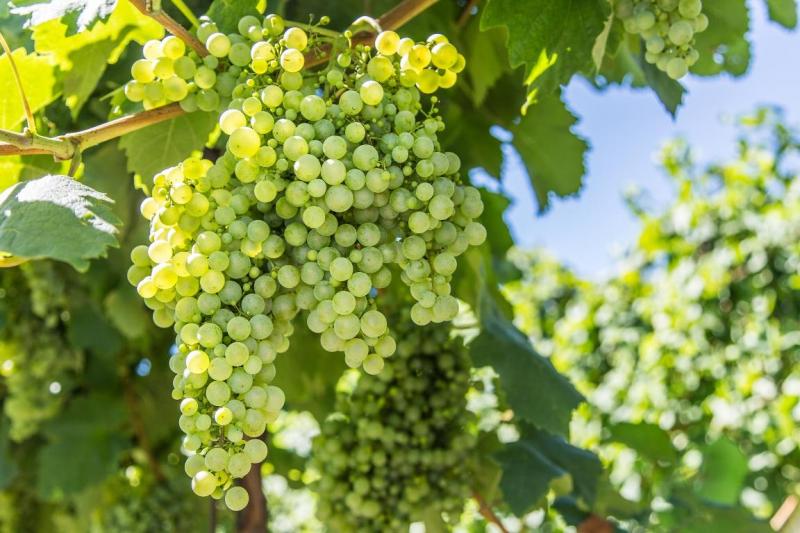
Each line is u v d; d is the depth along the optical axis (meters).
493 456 1.23
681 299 2.75
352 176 0.74
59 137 0.81
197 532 1.75
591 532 1.41
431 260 0.77
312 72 0.89
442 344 1.14
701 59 1.22
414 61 0.78
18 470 1.87
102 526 1.73
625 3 0.89
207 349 0.73
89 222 0.72
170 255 0.75
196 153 0.99
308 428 2.17
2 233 0.72
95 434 1.77
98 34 0.94
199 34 0.83
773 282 2.70
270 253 0.74
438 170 0.75
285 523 2.66
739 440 2.41
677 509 1.57
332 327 0.75
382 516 1.14
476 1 1.19
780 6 1.31
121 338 1.74
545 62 0.91
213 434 0.71
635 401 2.66
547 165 1.34
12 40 1.03
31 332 1.67
